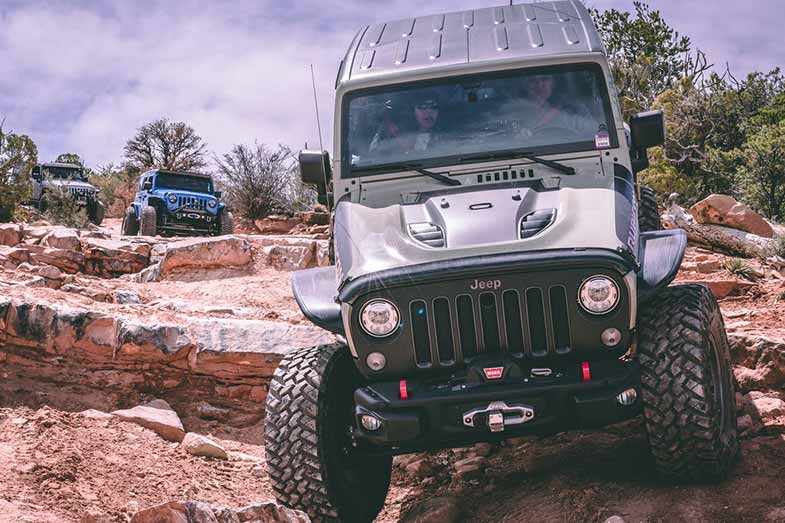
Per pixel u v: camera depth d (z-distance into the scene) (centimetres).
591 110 498
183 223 1994
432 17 603
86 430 549
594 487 434
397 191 487
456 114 508
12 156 1934
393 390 409
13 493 389
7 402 600
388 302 404
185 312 830
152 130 4769
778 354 573
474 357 404
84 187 2553
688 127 2256
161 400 643
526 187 461
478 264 397
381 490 491
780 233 1267
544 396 397
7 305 648
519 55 517
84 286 1005
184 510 319
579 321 395
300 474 426
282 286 1138
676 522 380
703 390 391
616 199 442
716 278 950
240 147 2483
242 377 689
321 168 524
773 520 367
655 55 2859
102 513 396
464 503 484
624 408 397
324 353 459
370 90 521
